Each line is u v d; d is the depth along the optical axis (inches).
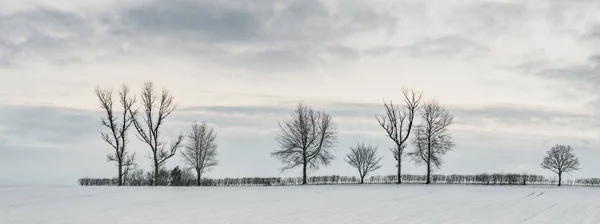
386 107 3900.1
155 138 3533.5
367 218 1316.4
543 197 2060.8
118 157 3481.8
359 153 4429.1
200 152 4025.6
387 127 3900.1
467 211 1483.8
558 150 4205.2
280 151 3983.8
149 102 3521.2
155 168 3513.8
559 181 4156.0
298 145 3951.8
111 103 3472.0
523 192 2420.0
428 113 3870.6
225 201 1854.1
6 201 1825.8
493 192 2418.8
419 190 2593.5
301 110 3998.5
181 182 3875.5
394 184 3654.0
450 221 1253.1
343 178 4252.0
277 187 2938.0
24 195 2119.8
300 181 4138.8
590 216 1348.4
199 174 4035.4
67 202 1786.4
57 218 1310.3
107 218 1307.8
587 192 2440.9
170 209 1541.6
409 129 3860.7
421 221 1252.5
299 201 1856.5
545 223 1213.1
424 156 3865.7
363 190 2568.9
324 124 3993.6
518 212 1456.7
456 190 2578.7
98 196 2071.9
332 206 1652.3
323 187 2962.6
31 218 1309.1
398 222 1231.5
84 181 3641.7
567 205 1674.5
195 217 1332.4
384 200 1899.6
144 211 1485.0
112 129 3474.4
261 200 1900.8
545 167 4202.8
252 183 3983.8
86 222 1227.2
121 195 2137.1
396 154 3897.6
